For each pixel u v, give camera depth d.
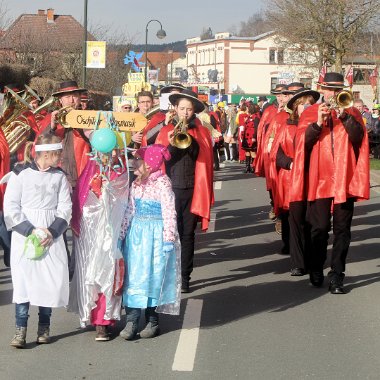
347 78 28.45
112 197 6.73
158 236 6.83
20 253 6.55
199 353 6.57
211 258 10.73
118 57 44.12
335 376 6.04
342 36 40.97
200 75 104.69
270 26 45.09
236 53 98.62
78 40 43.19
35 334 7.07
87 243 6.74
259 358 6.45
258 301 8.34
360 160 8.55
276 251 11.24
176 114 8.70
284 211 10.70
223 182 21.42
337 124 8.56
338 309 8.02
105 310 6.77
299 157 8.72
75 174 9.08
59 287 6.55
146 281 6.77
